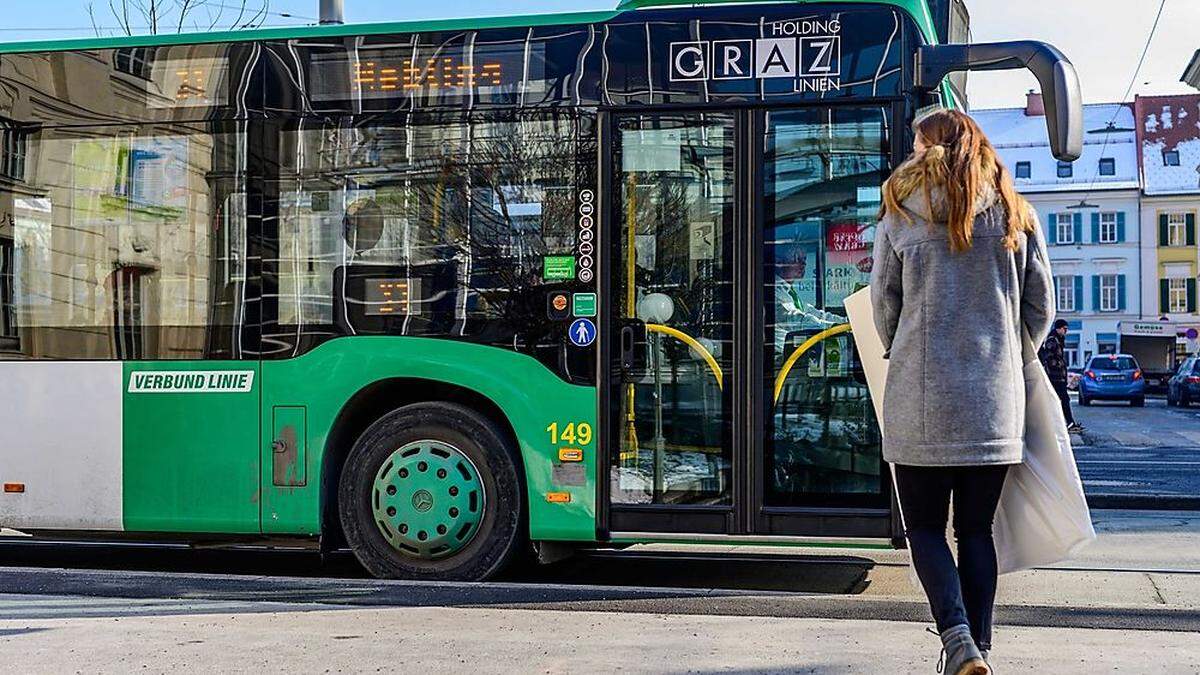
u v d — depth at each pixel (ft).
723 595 21.84
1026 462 15.43
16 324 25.45
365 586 22.81
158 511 24.79
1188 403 143.33
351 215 24.34
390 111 24.32
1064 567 25.52
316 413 24.21
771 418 23.13
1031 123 263.90
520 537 23.86
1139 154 256.11
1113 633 18.42
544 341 23.62
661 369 23.38
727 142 23.35
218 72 24.98
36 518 25.29
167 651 17.48
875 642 17.80
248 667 16.58
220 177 24.81
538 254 23.71
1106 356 155.74
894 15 23.03
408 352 23.91
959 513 15.33
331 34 24.64
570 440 23.45
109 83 25.36
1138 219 252.42
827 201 23.04
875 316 15.44
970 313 14.82
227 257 24.71
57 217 25.41
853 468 22.86
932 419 14.67
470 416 23.88
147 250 25.04
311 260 24.41
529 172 23.81
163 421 24.80
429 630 18.76
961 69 22.43
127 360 25.00
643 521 23.27
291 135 24.61
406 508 23.93
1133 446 74.49
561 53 23.90
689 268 23.40
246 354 24.53
